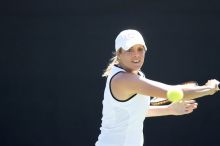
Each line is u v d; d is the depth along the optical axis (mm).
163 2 20125
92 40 20266
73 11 20281
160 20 20141
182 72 20234
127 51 10352
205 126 20312
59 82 20453
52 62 20438
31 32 20453
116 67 10555
